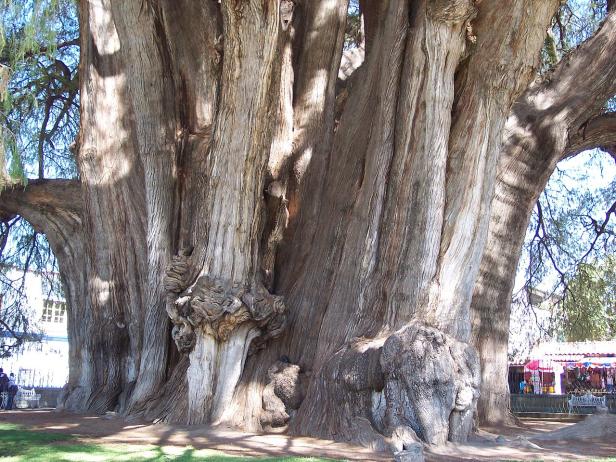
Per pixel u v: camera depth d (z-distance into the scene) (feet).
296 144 43.27
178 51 43.86
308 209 41.98
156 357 41.27
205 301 34.60
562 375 87.97
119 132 48.03
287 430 34.14
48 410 51.42
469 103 33.78
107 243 46.98
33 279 86.63
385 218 34.71
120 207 47.11
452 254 33.04
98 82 48.49
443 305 32.53
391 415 29.99
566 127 45.52
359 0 58.85
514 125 44.55
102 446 27.94
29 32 34.65
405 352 30.14
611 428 36.11
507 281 43.29
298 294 39.22
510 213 43.47
